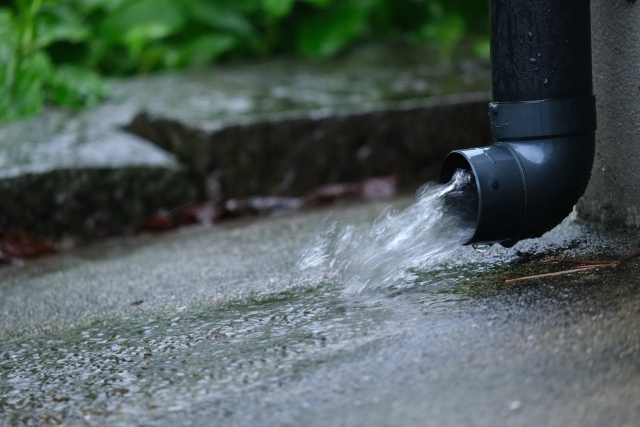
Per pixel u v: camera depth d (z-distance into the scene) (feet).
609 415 4.52
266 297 5.29
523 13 5.16
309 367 4.81
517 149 5.19
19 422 4.76
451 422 4.55
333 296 5.23
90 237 6.66
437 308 5.03
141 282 5.63
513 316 4.92
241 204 6.99
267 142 7.27
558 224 5.43
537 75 5.16
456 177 5.28
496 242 5.22
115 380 4.89
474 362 4.73
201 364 4.90
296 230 6.11
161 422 4.68
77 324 5.30
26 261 6.35
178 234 6.54
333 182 7.62
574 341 4.76
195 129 7.11
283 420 4.63
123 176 6.72
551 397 4.58
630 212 5.46
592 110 5.23
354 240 5.47
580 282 5.07
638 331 4.77
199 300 5.35
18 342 5.22
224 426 4.64
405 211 5.34
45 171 6.54
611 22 5.42
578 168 5.21
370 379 4.72
